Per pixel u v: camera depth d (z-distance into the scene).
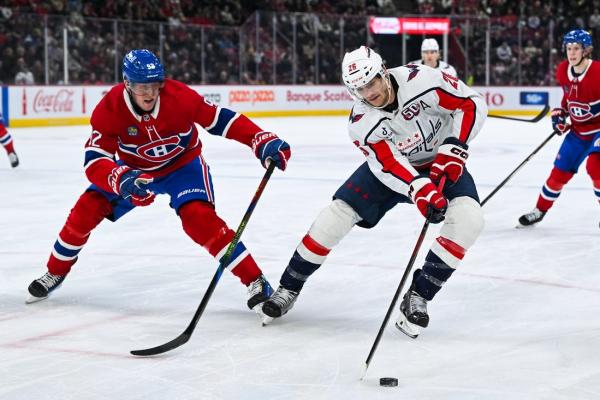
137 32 25.75
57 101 23.67
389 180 4.70
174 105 5.04
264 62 29.05
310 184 11.81
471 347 4.62
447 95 4.71
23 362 4.37
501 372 4.19
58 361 4.39
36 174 13.08
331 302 5.66
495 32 29.45
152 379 4.10
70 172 13.35
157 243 7.69
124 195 4.78
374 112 4.66
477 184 11.75
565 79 8.15
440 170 4.62
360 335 4.88
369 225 5.04
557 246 7.46
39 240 7.91
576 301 5.62
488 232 8.18
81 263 6.87
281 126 24.28
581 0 31.38
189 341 4.75
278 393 3.89
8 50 22.86
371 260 6.91
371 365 4.31
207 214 5.14
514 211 9.48
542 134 20.64
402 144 4.85
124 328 5.04
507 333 4.89
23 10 25.97
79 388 3.97
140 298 5.78
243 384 4.02
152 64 4.69
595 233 8.09
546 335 4.84
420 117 4.73
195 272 6.56
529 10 32.22
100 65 24.89
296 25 29.45
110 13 27.56
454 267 4.72
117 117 5.01
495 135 20.36
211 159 15.33
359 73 4.42
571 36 7.91
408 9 33.62
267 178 5.09
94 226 5.57
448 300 5.66
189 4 29.97
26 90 22.81
